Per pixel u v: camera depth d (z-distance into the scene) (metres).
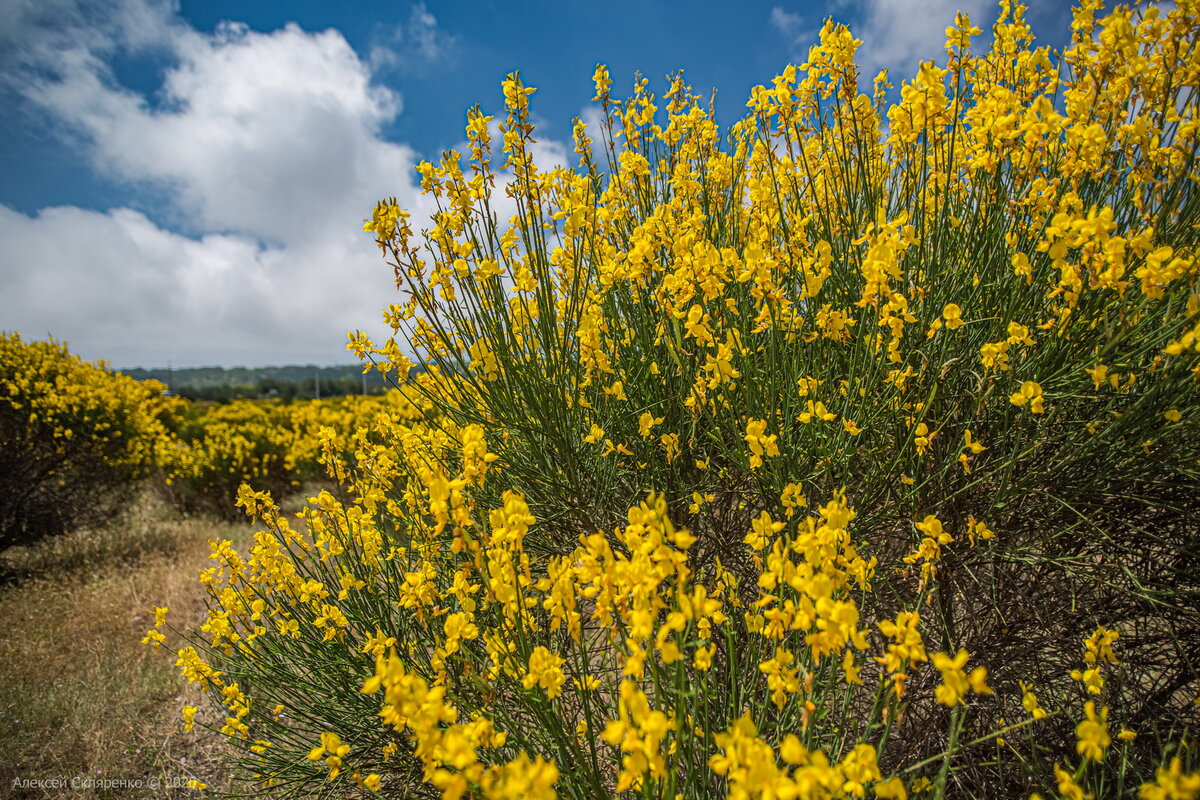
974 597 1.99
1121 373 1.61
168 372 28.44
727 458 2.08
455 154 1.84
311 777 2.07
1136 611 1.83
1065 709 1.76
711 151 2.62
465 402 2.13
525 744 1.55
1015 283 1.71
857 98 1.90
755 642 1.63
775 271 1.85
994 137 1.68
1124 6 1.51
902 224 1.50
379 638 1.97
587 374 2.20
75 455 6.81
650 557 0.99
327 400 13.70
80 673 3.83
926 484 1.85
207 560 5.80
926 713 1.92
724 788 1.48
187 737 3.19
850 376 1.74
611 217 2.39
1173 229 1.65
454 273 1.89
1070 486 1.74
